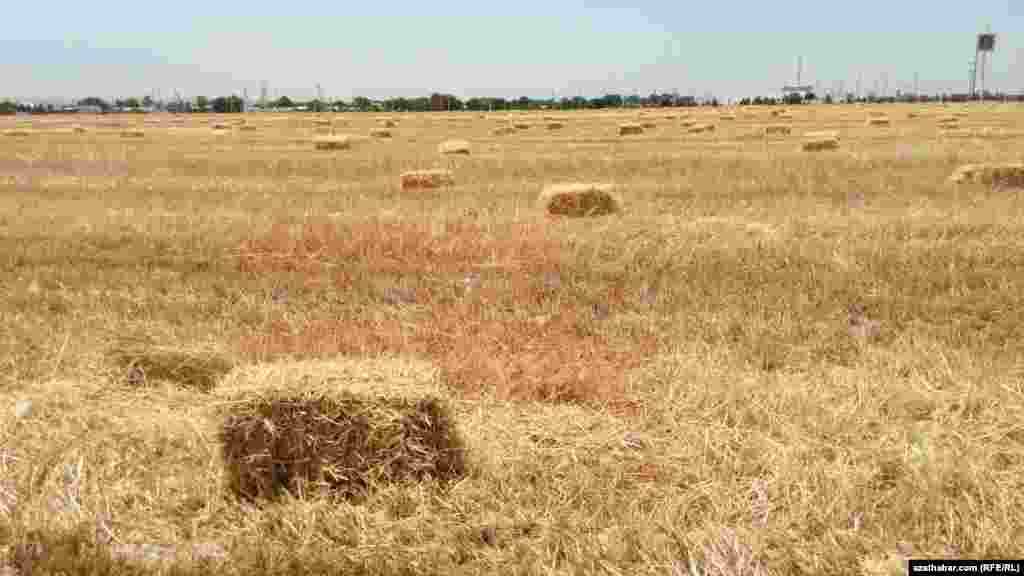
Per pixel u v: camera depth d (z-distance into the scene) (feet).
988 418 20.38
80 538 15.81
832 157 84.38
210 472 18.43
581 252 39.91
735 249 39.73
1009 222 44.39
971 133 124.88
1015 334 26.94
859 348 25.84
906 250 38.88
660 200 56.80
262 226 46.78
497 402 22.33
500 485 17.78
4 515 16.62
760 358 25.14
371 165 85.87
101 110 483.92
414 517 16.49
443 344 26.94
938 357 24.52
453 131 166.40
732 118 210.59
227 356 25.05
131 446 19.95
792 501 16.60
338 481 17.49
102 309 31.35
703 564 14.52
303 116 296.51
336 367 18.70
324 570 15.03
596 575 14.53
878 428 20.10
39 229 46.83
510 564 14.97
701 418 21.04
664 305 31.32
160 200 58.95
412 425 17.48
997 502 15.93
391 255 40.37
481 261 39.17
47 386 23.08
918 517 15.76
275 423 17.37
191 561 15.23
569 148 108.99
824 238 42.39
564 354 25.58
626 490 17.65
